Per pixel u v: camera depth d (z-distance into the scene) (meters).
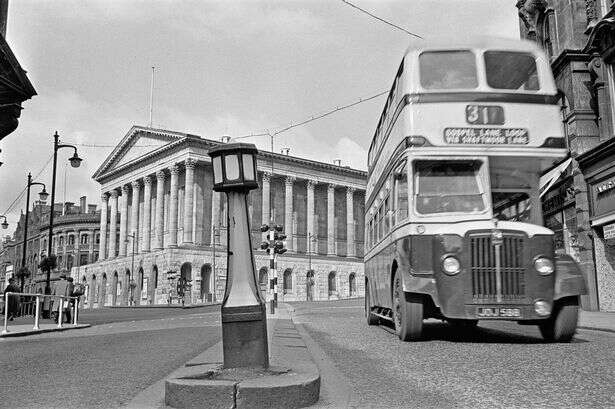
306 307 42.97
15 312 21.27
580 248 21.58
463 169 10.07
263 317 5.77
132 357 9.38
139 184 95.19
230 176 5.82
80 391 6.28
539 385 6.04
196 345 11.27
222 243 87.31
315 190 101.06
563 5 23.14
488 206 9.87
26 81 14.12
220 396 4.91
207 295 82.00
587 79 22.20
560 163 10.37
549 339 10.14
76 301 19.95
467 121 10.12
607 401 5.25
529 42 10.62
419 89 10.23
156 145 91.19
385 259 12.38
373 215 15.27
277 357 8.00
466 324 13.88
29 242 118.69
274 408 4.92
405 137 10.16
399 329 10.81
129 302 87.50
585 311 20.92
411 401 5.42
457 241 9.38
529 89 10.38
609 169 19.80
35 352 10.64
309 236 95.44
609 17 20.12
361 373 7.10
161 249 83.38
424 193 9.95
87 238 107.69
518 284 9.20
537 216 10.14
